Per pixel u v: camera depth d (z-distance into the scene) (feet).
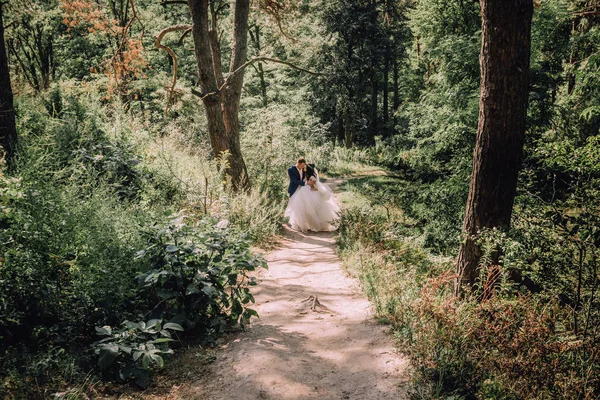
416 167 52.47
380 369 13.91
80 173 22.45
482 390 12.64
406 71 128.67
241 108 96.27
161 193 29.68
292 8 55.77
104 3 80.07
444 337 14.10
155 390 13.29
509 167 18.06
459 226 35.42
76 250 15.99
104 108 37.17
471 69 40.63
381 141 123.95
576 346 13.28
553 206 16.97
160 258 16.52
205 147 55.31
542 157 23.16
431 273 24.18
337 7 114.01
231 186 38.40
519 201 22.52
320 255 29.53
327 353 15.17
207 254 17.79
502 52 17.10
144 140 38.45
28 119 29.89
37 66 104.47
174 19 100.22
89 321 15.21
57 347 14.03
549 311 15.78
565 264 16.02
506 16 16.72
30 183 17.74
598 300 15.44
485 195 18.40
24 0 60.95
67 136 29.48
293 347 15.62
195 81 101.96
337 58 115.03
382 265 23.44
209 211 29.84
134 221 18.83
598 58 24.58
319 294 21.29
